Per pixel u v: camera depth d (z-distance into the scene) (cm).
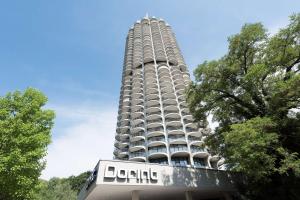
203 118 2334
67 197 3984
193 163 5094
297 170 1370
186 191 2092
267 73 1831
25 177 1280
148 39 9306
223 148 2036
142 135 5934
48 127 1554
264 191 1836
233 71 2036
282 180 1691
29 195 1370
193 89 2316
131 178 1820
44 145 1436
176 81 7406
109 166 1802
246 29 1983
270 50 1883
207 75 2153
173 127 5888
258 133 1448
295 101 1680
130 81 8006
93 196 2019
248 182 2048
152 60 8406
